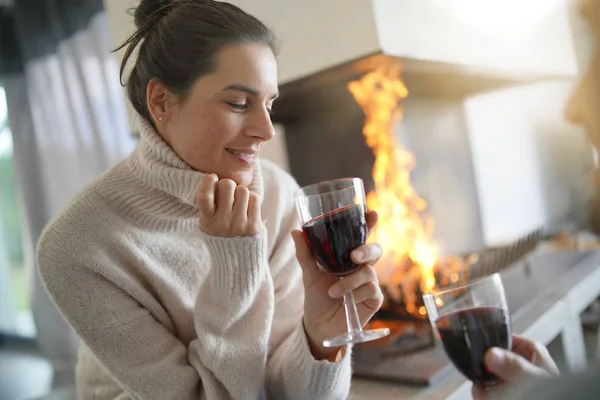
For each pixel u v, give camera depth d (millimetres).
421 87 1853
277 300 1104
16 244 4207
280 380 997
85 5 2781
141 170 965
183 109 872
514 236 2527
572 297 1479
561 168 2320
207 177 826
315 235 788
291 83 1436
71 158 3107
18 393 2965
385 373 1150
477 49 1626
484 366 667
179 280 1038
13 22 3314
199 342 950
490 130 2498
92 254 938
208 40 827
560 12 1833
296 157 1962
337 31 1307
